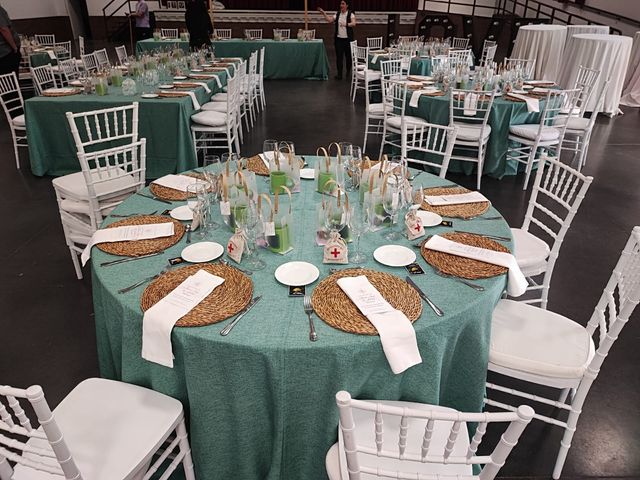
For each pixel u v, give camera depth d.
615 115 6.70
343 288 1.37
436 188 2.16
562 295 2.65
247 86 5.66
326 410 1.26
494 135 4.13
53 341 2.25
